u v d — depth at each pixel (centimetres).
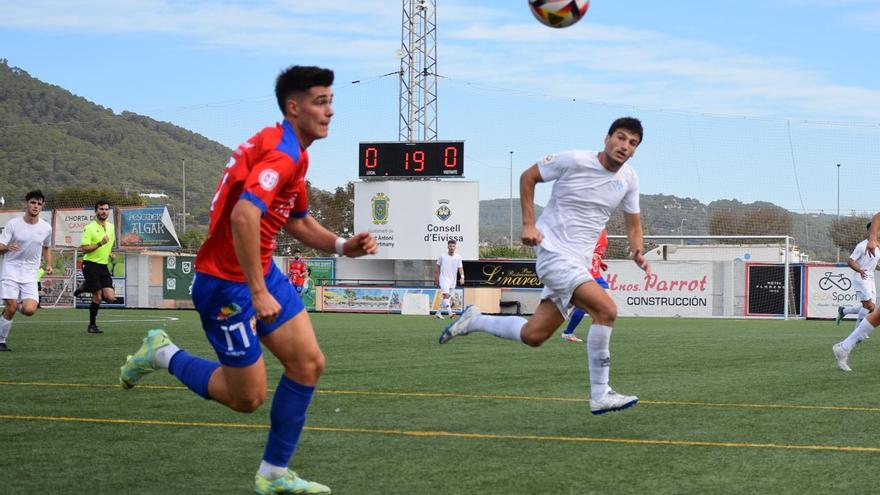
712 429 596
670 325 2030
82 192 4091
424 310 2678
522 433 580
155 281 2912
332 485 446
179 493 433
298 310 435
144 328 1664
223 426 598
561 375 902
